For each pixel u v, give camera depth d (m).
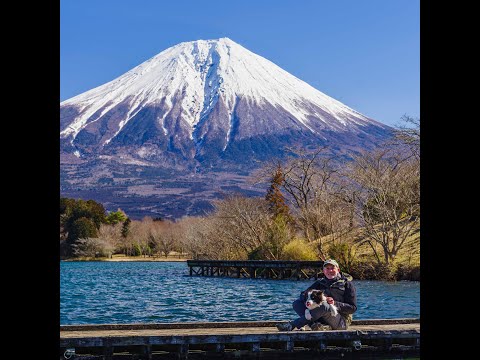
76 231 126.38
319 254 47.66
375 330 11.73
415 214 44.28
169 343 10.89
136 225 137.25
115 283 47.69
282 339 11.25
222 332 11.67
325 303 11.60
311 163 56.25
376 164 46.28
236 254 60.31
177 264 111.12
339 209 49.75
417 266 39.81
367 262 42.38
